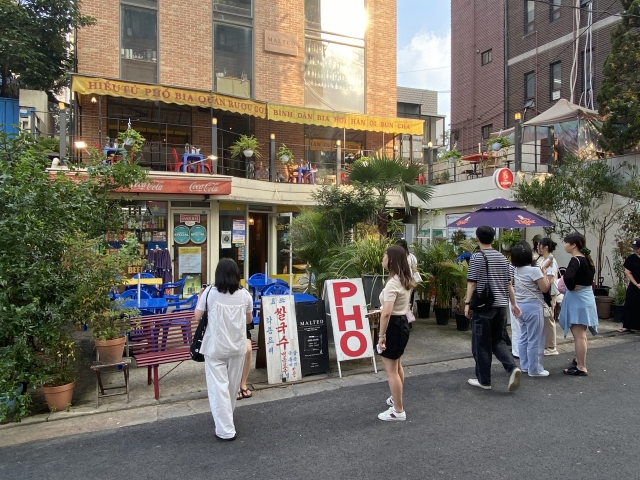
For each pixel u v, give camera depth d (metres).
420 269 8.62
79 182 6.26
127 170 6.67
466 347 7.48
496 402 5.00
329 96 14.49
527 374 6.02
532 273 5.89
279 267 13.35
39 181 5.11
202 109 12.51
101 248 6.03
